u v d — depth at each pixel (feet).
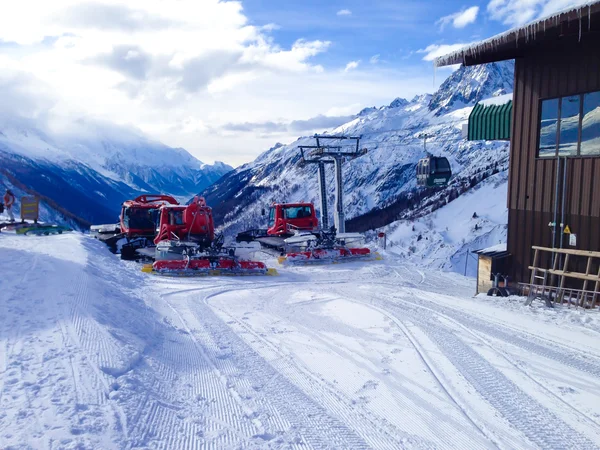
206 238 58.03
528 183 43.88
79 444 11.93
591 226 38.34
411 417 16.57
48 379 15.62
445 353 23.59
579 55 38.93
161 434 13.79
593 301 35.83
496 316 31.60
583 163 38.86
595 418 16.60
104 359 18.11
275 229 81.82
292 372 20.99
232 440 14.15
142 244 66.59
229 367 21.42
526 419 16.49
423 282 52.80
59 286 27.43
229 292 42.96
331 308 35.12
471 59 45.47
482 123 51.70
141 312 29.58
